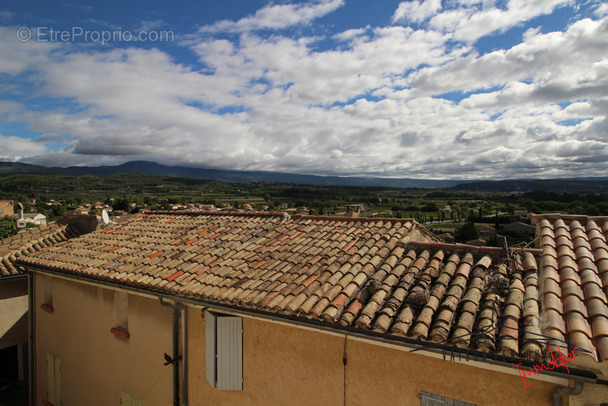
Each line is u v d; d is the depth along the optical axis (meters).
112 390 8.36
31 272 10.70
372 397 4.97
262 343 6.00
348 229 7.84
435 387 4.54
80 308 9.16
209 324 6.41
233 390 6.31
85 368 9.02
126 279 7.18
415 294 4.88
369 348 5.00
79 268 8.20
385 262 6.09
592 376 3.51
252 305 5.46
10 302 11.75
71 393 9.42
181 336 7.05
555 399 3.83
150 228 10.41
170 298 6.61
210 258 7.45
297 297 5.30
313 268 6.15
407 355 4.73
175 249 8.27
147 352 7.62
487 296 4.78
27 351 12.15
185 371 6.96
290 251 7.18
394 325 4.43
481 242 16.44
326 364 5.35
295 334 5.65
